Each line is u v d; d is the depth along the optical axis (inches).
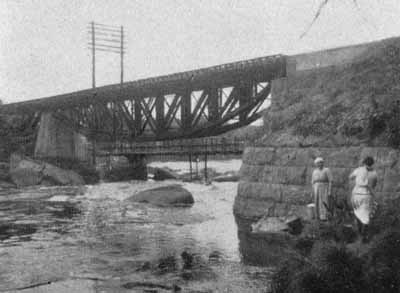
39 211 823.1
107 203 954.1
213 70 1270.9
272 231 563.5
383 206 392.5
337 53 733.3
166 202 924.6
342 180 554.3
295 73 761.6
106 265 406.9
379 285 283.7
